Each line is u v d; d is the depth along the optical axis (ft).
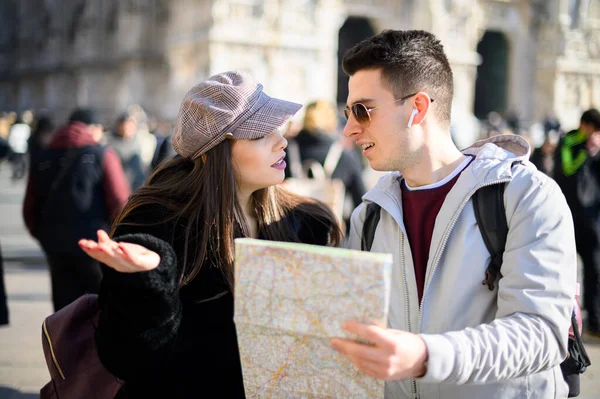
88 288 24.36
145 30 125.90
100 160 24.29
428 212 9.60
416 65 9.12
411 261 9.58
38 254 44.75
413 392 9.27
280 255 7.48
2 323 24.70
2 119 106.93
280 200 11.48
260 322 7.68
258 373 7.91
